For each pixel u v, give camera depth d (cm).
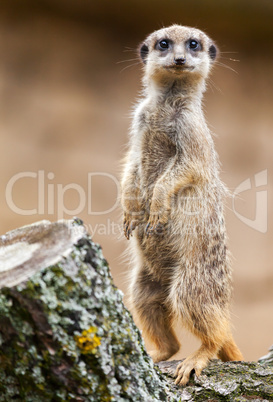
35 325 396
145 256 774
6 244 432
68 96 1655
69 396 418
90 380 416
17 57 1625
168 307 739
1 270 398
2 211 1494
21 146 1565
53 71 1655
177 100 780
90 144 1631
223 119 1770
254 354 1307
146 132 781
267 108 1808
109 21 1703
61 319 398
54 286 396
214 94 1791
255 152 1744
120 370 432
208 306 713
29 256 408
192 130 757
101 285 424
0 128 1567
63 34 1669
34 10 1627
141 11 1678
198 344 1310
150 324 764
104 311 423
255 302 1544
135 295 781
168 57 777
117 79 1719
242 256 1617
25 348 404
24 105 1603
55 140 1603
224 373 600
